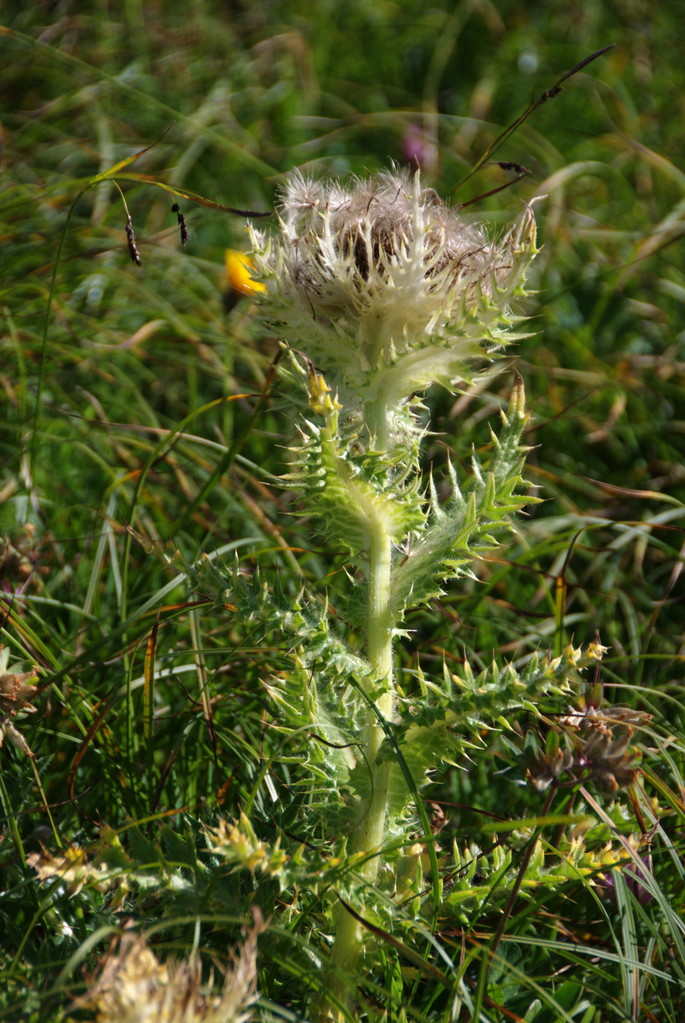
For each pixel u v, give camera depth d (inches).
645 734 91.8
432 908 71.1
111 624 112.2
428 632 116.6
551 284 166.6
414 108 218.7
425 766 70.5
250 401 143.3
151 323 146.3
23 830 84.2
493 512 72.5
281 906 74.2
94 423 129.8
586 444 145.9
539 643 115.1
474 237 73.4
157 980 52.6
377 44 237.6
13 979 64.2
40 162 180.1
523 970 75.0
